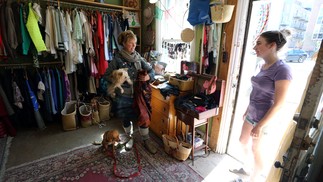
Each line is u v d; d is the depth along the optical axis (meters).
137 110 2.02
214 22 1.81
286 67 1.19
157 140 2.38
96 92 3.01
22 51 2.28
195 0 1.93
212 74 2.04
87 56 2.77
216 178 1.76
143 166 1.89
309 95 0.63
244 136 1.59
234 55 1.80
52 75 2.55
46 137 2.40
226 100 1.94
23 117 2.53
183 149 1.88
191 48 2.24
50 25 2.34
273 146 1.95
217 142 2.12
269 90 1.30
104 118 2.90
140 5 3.20
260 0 1.62
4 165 1.84
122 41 1.86
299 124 0.67
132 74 1.92
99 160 1.97
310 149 0.92
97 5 2.83
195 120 1.86
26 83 2.38
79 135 2.47
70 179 1.69
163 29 2.92
